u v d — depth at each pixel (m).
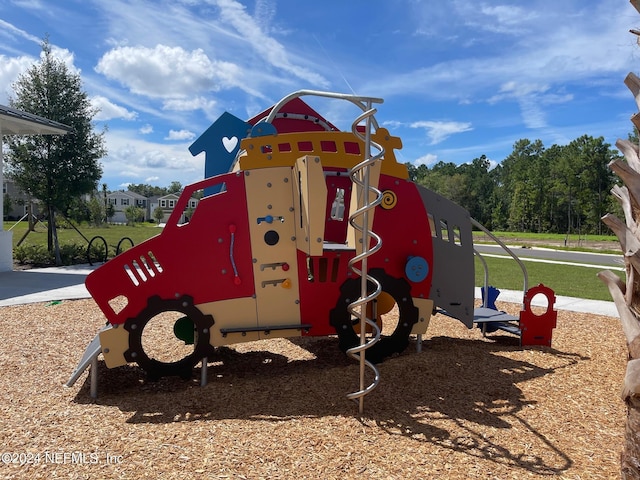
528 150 102.00
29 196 16.83
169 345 5.92
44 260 15.45
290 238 4.64
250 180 4.56
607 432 3.46
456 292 5.46
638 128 1.94
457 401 3.98
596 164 66.75
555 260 20.30
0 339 6.13
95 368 4.24
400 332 5.06
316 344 6.09
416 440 3.28
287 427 3.47
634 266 1.89
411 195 5.08
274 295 4.66
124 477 2.79
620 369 4.87
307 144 5.14
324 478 2.78
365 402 3.92
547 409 3.84
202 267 4.46
